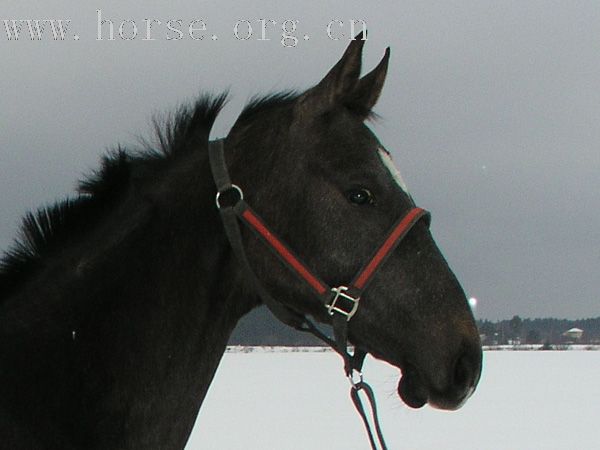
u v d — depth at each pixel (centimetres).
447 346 249
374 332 257
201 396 272
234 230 263
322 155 261
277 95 288
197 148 281
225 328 275
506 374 3041
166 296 264
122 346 259
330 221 256
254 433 1190
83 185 276
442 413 1545
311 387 2216
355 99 274
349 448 1059
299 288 259
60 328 257
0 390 244
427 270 254
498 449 1071
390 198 258
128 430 256
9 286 264
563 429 1302
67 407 249
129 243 268
